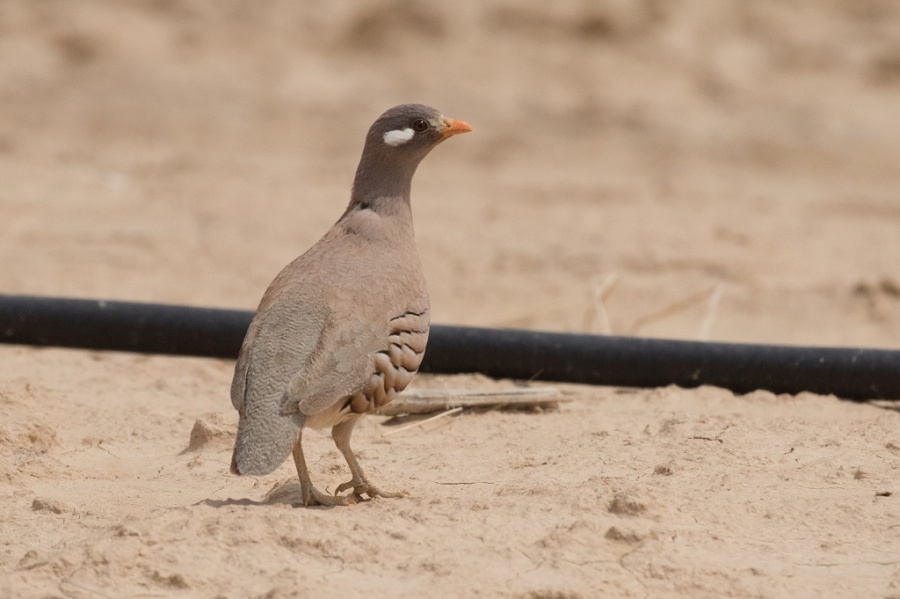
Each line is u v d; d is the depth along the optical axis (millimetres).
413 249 9945
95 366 14156
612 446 10805
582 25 49469
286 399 8641
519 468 10234
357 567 7961
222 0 50125
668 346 13359
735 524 8703
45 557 7992
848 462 10156
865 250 25500
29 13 47031
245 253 23250
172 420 11922
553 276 22297
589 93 45250
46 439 10789
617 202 30422
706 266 23047
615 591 7629
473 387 13258
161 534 8211
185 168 32531
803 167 38281
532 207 29547
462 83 45938
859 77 48625
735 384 13203
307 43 48312
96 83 43500
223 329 14062
